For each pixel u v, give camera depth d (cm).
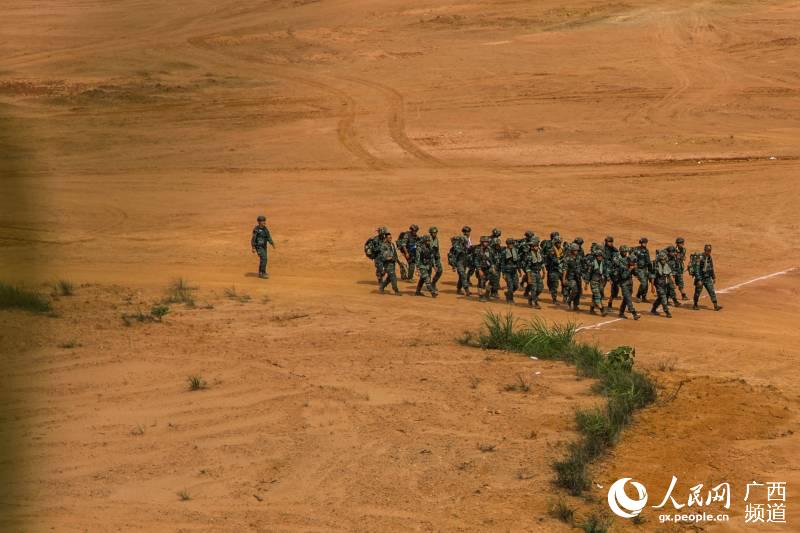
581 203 9100
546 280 6906
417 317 5353
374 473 3112
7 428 3334
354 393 3825
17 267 6538
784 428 3578
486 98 13088
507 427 3488
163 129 11950
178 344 4425
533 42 15512
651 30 15825
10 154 10706
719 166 10294
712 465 3238
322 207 8962
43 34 16488
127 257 7188
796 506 2978
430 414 3609
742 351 4962
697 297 6069
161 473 3061
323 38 16100
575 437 3403
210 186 9744
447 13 17175
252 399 3728
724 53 14625
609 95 13075
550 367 4231
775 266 7312
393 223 8444
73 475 3009
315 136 11625
